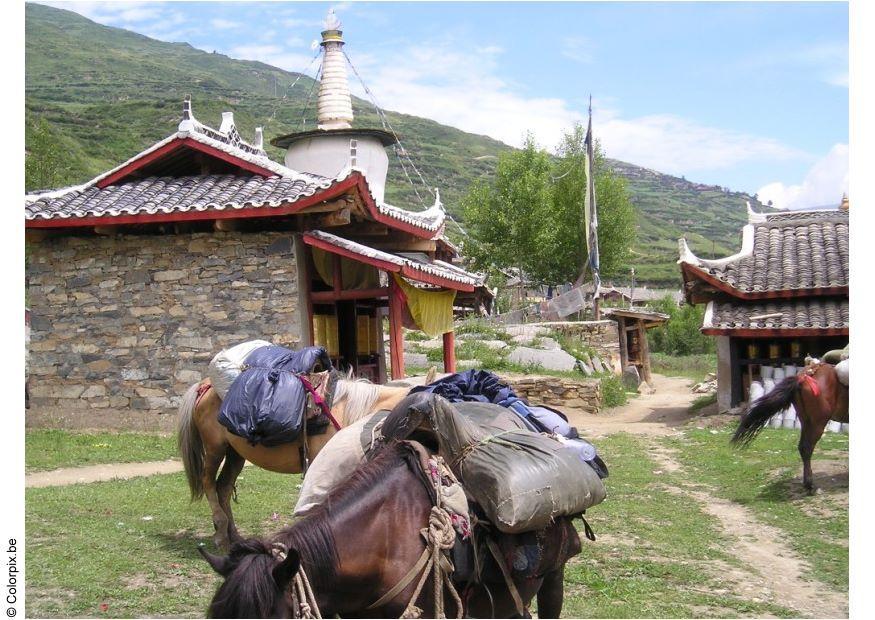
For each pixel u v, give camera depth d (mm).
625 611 6648
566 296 34344
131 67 143750
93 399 15383
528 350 25875
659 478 12609
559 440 5215
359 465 5078
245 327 14805
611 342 32219
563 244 45531
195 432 8055
